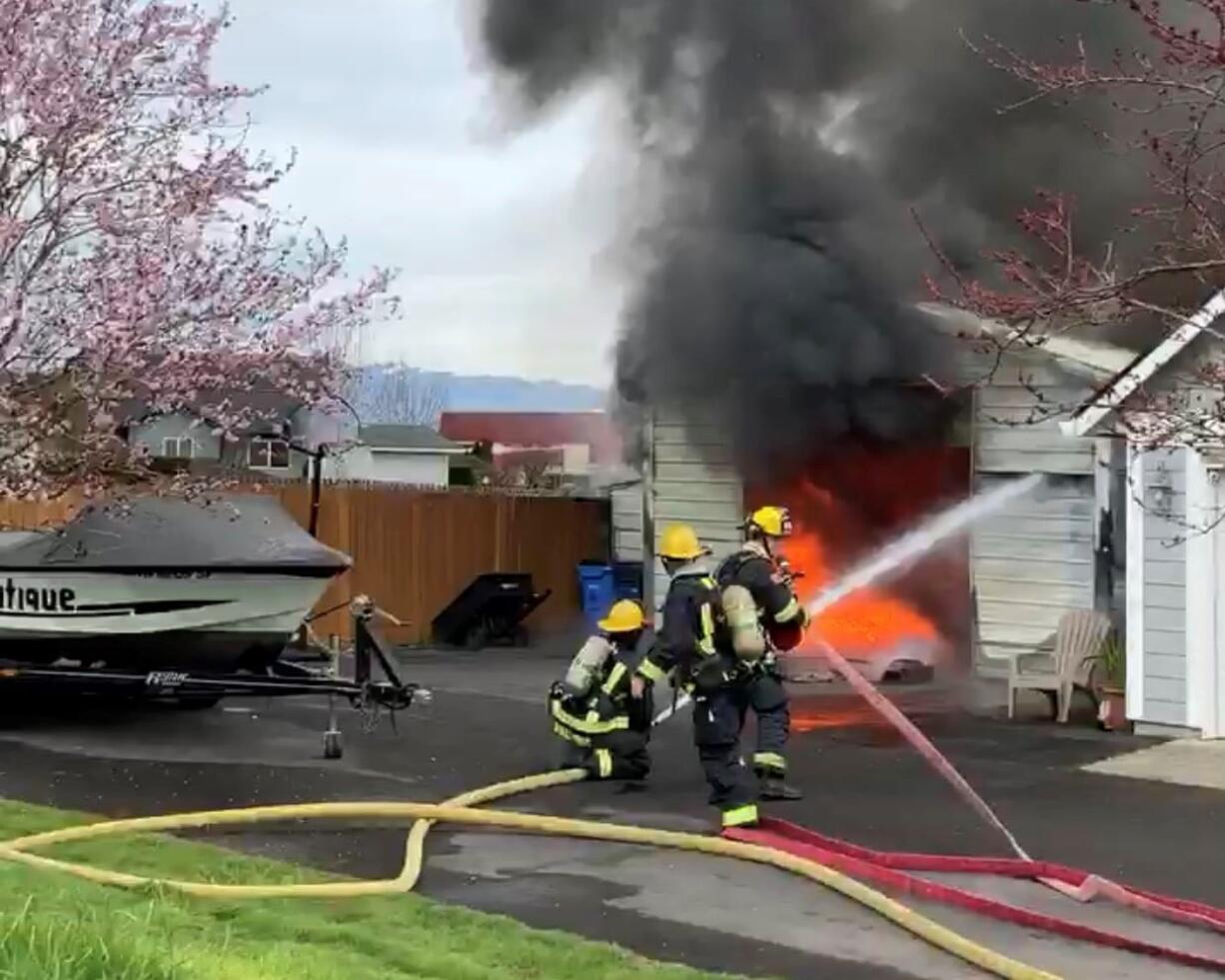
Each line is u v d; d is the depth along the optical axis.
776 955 5.36
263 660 10.21
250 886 5.89
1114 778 8.77
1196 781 8.67
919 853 6.93
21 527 10.02
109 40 8.05
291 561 9.80
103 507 9.29
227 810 7.58
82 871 5.95
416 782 8.59
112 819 7.43
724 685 7.20
